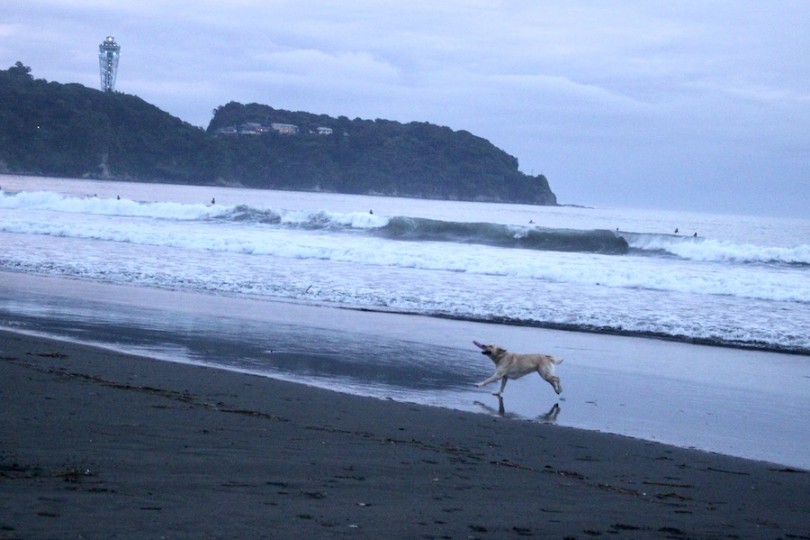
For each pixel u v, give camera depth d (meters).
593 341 17.02
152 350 13.41
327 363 13.34
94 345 13.45
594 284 25.16
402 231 40.72
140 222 40.22
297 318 17.80
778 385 13.44
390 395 11.29
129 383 9.92
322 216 42.25
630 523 5.80
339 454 7.18
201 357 13.09
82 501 5.01
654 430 10.15
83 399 8.42
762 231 80.25
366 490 6.04
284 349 14.29
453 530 5.17
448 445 8.22
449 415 9.98
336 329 16.67
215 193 131.62
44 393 8.54
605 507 6.23
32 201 46.91
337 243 33.91
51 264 24.53
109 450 6.45
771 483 7.77
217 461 6.46
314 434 7.95
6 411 7.52
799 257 34.31
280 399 9.89
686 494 7.08
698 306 21.59
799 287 24.50
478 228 39.91
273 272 24.66
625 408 11.38
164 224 39.69
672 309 20.92
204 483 5.77
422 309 19.84
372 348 14.87
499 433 9.16
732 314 20.53
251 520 4.96
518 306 20.42
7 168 180.50
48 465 5.82
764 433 10.26
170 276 23.19
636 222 102.38
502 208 153.25
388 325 17.50
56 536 4.31
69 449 6.36
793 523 6.32
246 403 9.38
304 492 5.80
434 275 25.47
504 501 6.11
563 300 21.56
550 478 7.11
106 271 23.67
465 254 31.89
